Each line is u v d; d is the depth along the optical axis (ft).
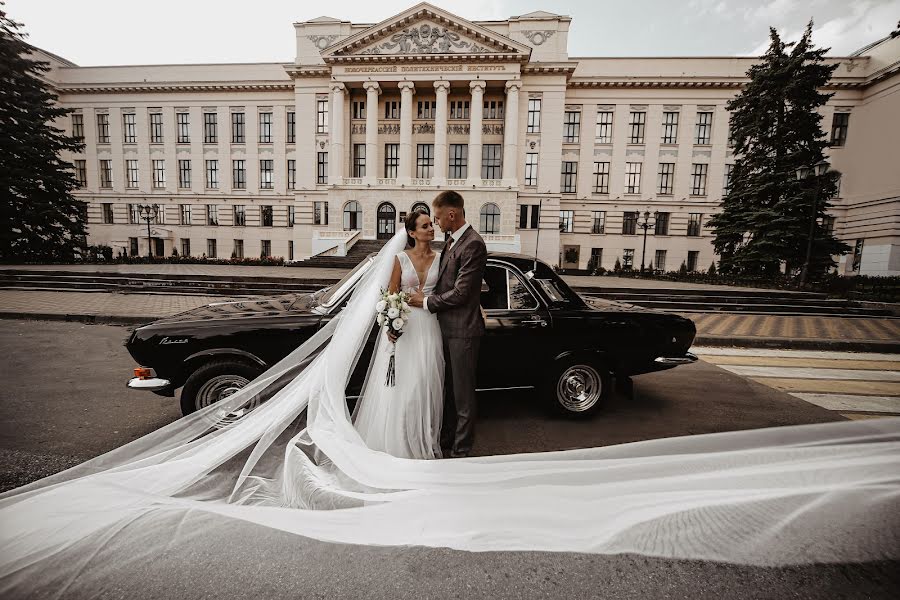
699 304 39.42
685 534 6.01
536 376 12.68
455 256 9.52
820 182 59.77
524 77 106.32
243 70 120.47
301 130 114.73
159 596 5.49
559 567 6.20
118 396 14.15
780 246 64.75
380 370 9.40
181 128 122.31
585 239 116.78
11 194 73.72
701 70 111.65
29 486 7.07
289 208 121.29
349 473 7.43
